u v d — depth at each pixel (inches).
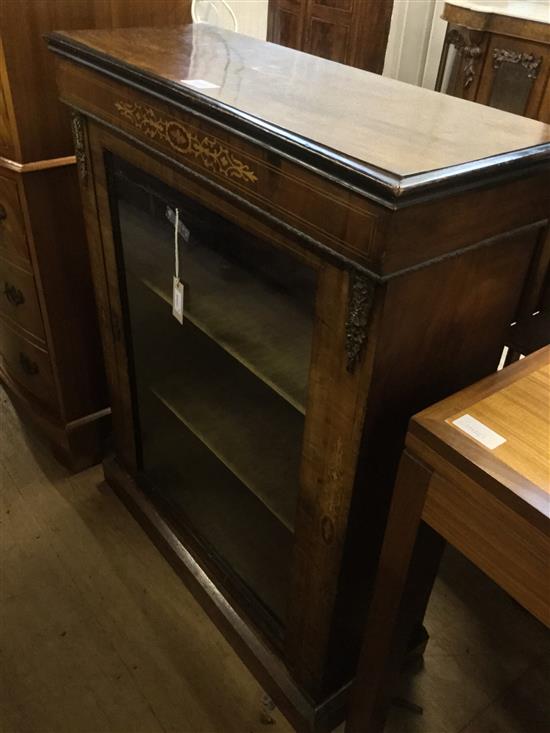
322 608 38.0
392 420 30.8
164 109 32.7
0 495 61.1
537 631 51.6
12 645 49.1
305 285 34.6
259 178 28.4
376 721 40.3
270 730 44.7
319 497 34.4
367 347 27.2
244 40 44.7
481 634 51.0
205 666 48.2
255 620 46.6
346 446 30.9
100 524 58.7
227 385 46.3
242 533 47.3
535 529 23.8
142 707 45.7
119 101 36.1
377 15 105.0
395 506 30.5
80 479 63.3
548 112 74.4
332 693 43.1
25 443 67.0
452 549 57.7
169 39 42.6
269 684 45.1
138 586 53.6
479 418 27.7
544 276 46.5
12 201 50.2
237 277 38.7
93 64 36.7
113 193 42.6
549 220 31.1
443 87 89.0
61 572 54.5
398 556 31.9
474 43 80.7
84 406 61.5
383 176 22.9
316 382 31.1
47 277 53.2
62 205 51.1
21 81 44.9
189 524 52.6
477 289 30.1
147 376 50.7
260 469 42.2
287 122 27.6
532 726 45.4
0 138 48.1
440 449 26.7
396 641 35.7
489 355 34.6
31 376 62.0
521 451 26.0
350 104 31.4
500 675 48.3
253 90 32.1
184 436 50.1
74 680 47.1
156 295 45.4
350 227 24.8
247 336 37.9
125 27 48.6
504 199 27.1
